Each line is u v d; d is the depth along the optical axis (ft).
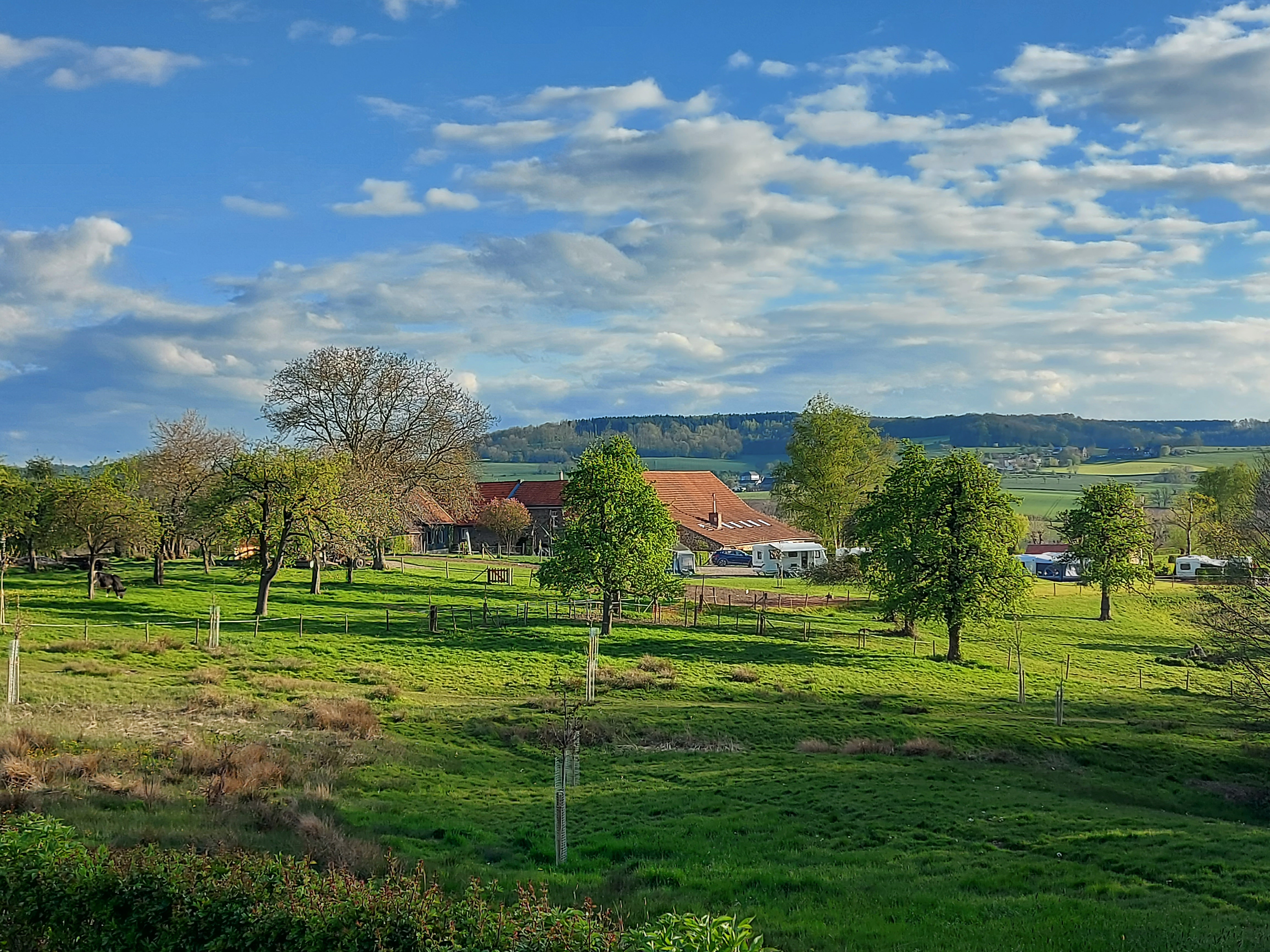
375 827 80.74
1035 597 332.80
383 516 270.05
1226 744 142.20
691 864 74.64
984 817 90.89
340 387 306.35
